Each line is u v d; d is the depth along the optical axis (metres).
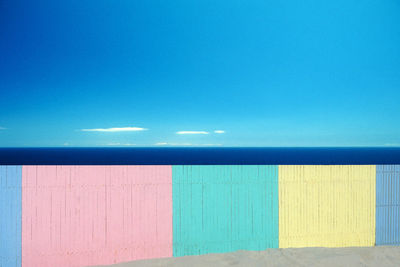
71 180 2.85
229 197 3.09
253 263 2.81
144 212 2.96
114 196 2.91
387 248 3.19
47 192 2.81
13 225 2.75
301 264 2.78
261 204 3.14
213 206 3.07
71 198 2.84
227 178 3.10
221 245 3.07
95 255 2.87
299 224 3.20
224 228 3.08
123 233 2.92
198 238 3.04
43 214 2.80
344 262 2.82
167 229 2.99
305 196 3.21
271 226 3.15
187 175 3.04
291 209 3.19
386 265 2.76
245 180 3.12
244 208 3.12
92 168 2.89
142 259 2.94
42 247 2.79
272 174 3.17
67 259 2.82
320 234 3.22
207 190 3.06
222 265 2.78
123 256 2.91
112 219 2.91
